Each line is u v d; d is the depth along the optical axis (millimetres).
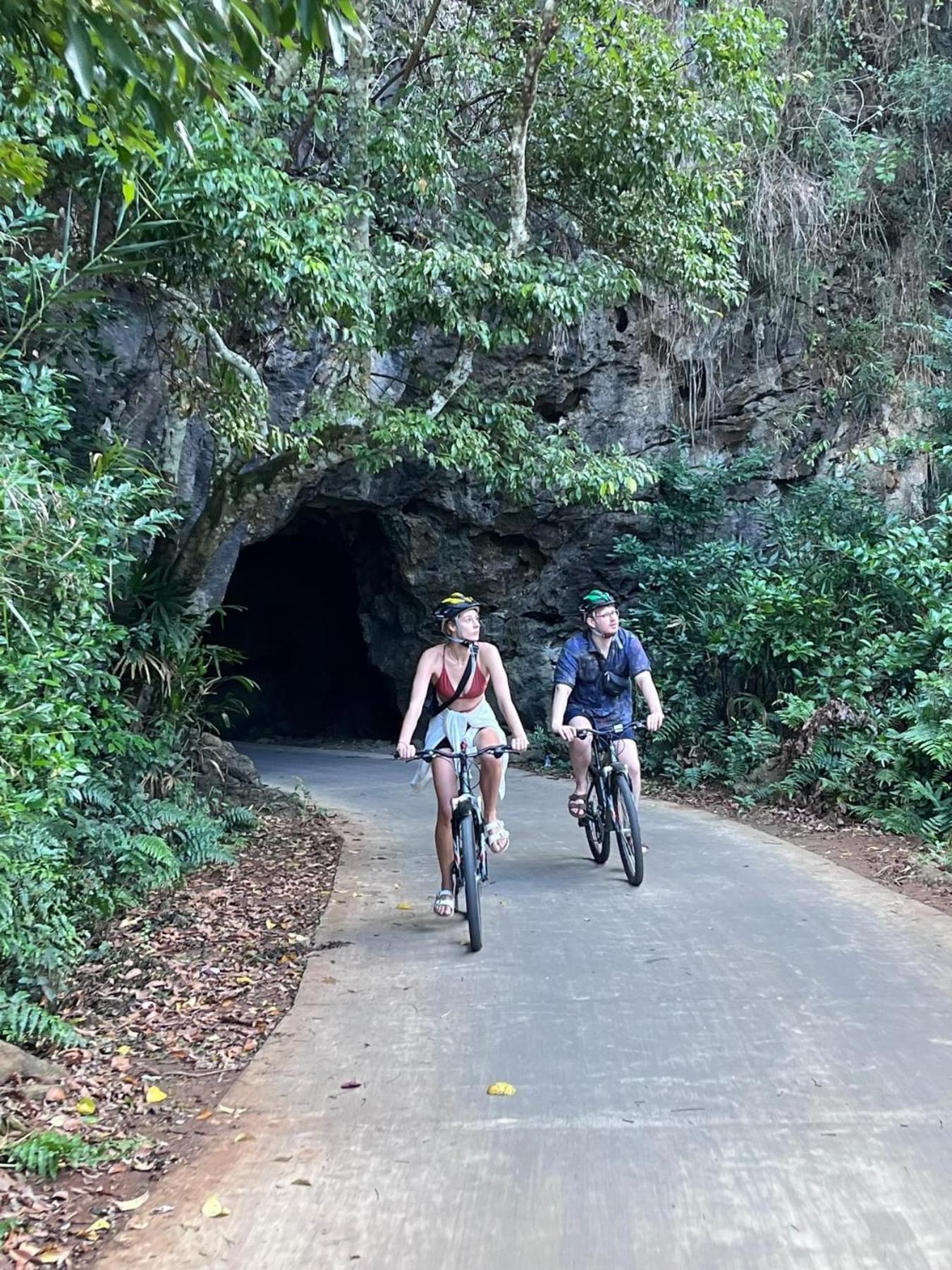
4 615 4684
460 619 5656
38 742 4789
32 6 3094
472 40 10000
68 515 5051
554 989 4762
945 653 8797
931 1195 2984
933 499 14078
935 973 4848
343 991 4852
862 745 8859
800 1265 2684
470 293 8844
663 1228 2867
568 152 10109
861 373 15180
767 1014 4387
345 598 19875
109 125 4379
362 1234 2893
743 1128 3410
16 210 7668
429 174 9359
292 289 7727
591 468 10625
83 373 9273
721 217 11773
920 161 14938
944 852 7270
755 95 10352
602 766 6887
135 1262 2799
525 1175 3166
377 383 13031
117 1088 4055
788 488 15078
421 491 15430
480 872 5734
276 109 8367
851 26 14992
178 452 9680
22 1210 3119
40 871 5137
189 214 7172
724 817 9312
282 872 7566
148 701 8602
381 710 19547
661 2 12242
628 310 14445
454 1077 3885
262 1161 3314
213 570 14070
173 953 5781
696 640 12062
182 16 3104
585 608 6879
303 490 14805
